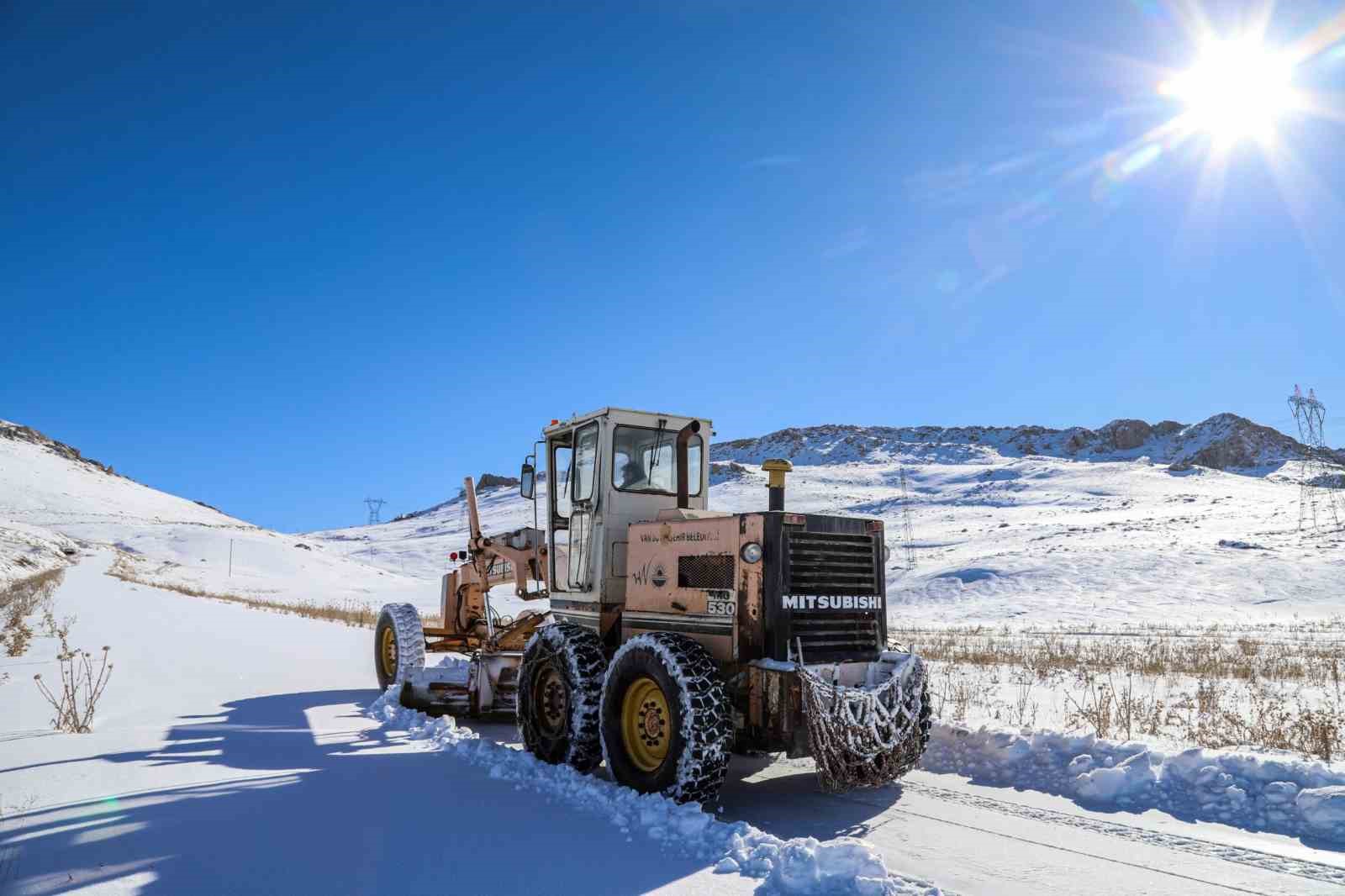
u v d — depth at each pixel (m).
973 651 16.77
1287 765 5.80
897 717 6.25
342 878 4.18
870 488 143.00
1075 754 6.64
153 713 8.51
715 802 5.82
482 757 6.74
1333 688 11.04
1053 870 4.68
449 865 4.39
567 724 6.66
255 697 9.85
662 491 7.71
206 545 86.06
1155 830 5.32
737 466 163.88
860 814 5.77
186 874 4.19
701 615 6.30
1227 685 11.34
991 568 46.34
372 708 8.97
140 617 19.77
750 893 4.11
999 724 7.66
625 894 4.06
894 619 35.62
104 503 130.00
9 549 50.31
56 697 8.95
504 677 9.02
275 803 5.39
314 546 102.25
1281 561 42.06
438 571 94.50
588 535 7.54
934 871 4.68
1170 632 24.97
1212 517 75.00
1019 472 150.75
